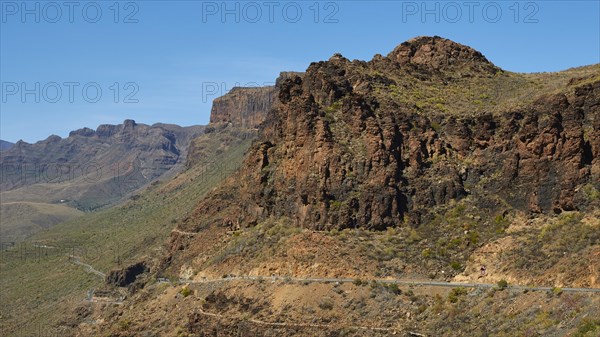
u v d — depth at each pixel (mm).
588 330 93500
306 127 142000
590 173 123938
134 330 142750
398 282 121688
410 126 143000
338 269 125812
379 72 171000
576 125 126875
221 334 124875
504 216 127500
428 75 175500
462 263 122438
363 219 133250
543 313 101875
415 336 109625
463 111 152625
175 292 147750
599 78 145125
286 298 123812
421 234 130125
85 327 180125
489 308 108625
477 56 187875
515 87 168625
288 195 141500
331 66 166375
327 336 114938
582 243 112750
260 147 152625
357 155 138250
